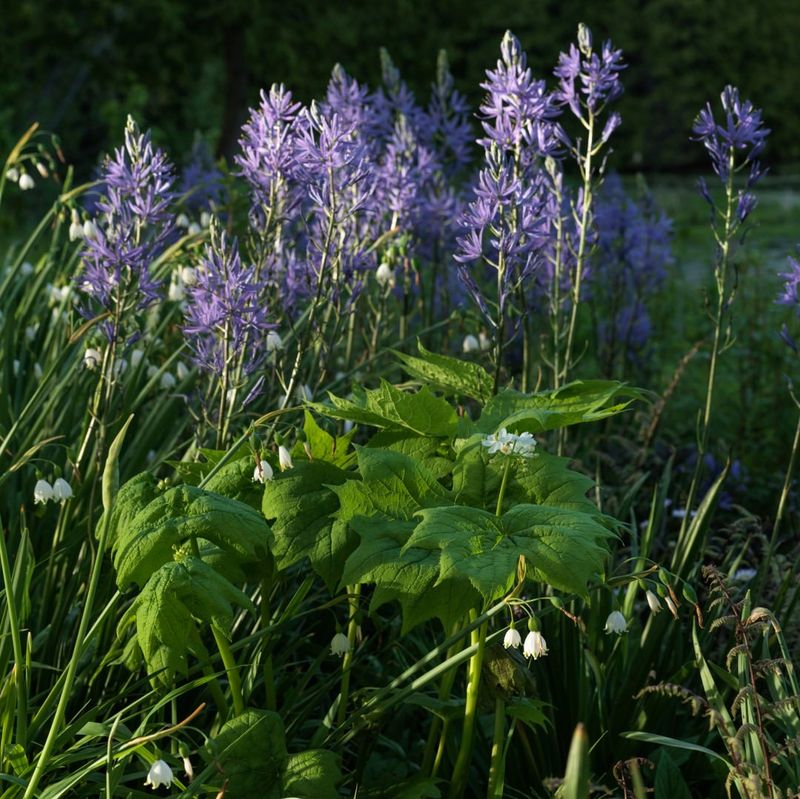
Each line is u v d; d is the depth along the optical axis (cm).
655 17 3331
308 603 302
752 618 235
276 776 224
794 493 427
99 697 264
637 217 568
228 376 304
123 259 287
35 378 357
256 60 1652
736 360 640
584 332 694
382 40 1680
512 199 296
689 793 250
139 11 1488
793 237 1343
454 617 216
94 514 294
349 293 338
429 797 245
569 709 283
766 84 3462
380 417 253
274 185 321
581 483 234
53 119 1745
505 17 2884
